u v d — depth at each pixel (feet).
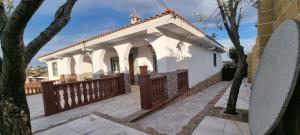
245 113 15.30
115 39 25.80
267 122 5.44
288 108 5.84
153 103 18.56
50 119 15.34
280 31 6.16
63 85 18.22
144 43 28.99
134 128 12.56
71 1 5.34
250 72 37.65
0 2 4.98
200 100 23.84
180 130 12.87
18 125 5.20
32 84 37.27
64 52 36.68
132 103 20.27
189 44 29.66
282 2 7.85
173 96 22.97
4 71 4.87
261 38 10.39
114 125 13.17
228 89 30.76
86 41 30.40
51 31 5.17
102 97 23.00
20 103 5.33
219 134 11.23
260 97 6.96
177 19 19.89
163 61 21.83
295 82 4.50
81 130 12.35
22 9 3.90
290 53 5.01
